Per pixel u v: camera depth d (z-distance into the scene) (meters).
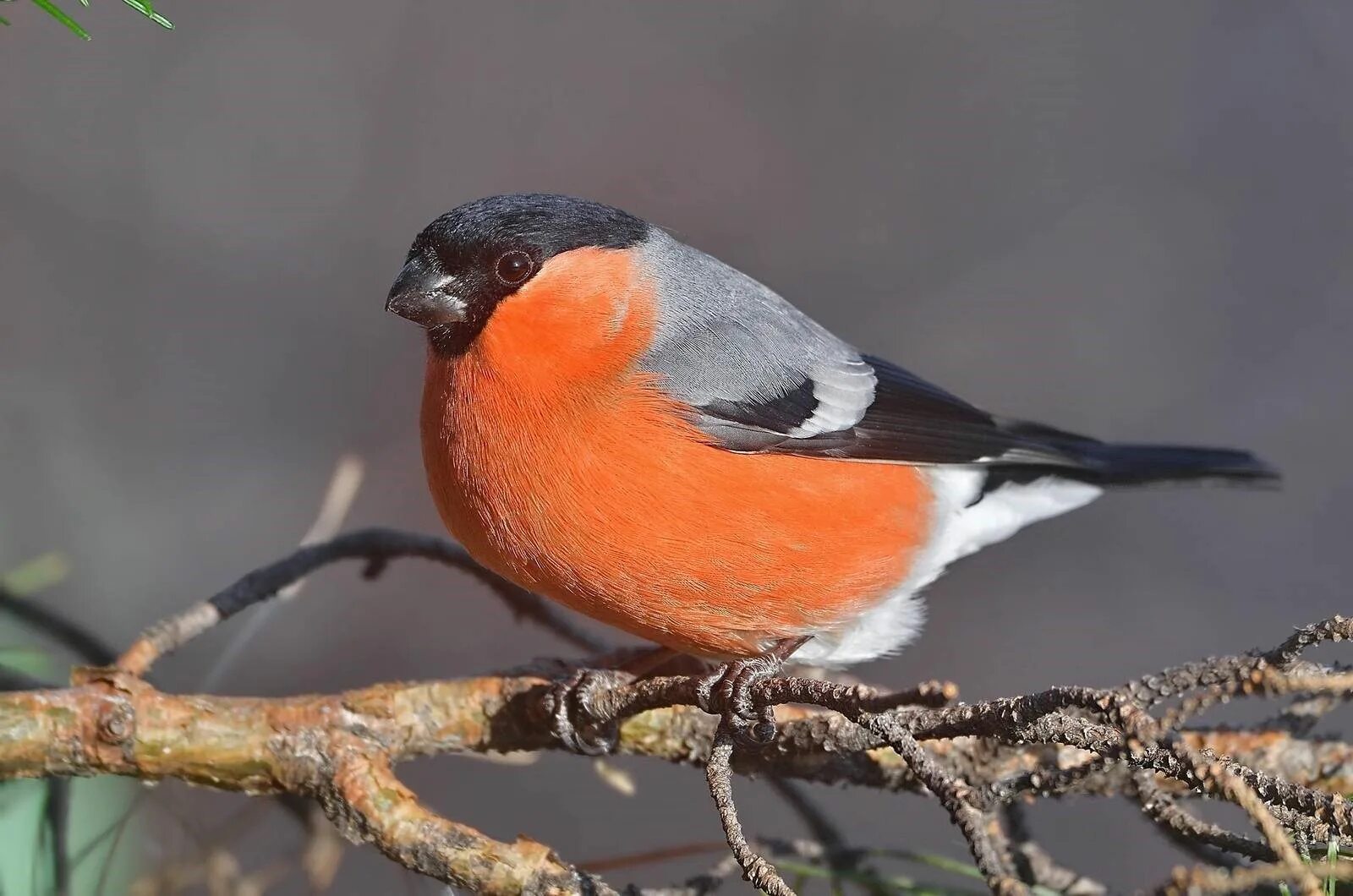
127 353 13.28
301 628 12.14
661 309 6.73
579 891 4.66
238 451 13.00
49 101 14.16
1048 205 15.16
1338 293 14.63
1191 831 4.30
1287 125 15.19
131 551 12.17
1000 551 13.30
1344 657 8.31
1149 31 15.49
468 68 15.19
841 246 14.98
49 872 5.18
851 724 5.21
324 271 14.19
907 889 5.17
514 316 6.38
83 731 4.91
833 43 15.48
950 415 7.63
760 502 6.49
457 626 12.30
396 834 4.87
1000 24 15.54
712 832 11.64
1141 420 14.20
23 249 13.63
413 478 13.00
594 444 6.27
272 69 14.77
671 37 15.57
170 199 14.16
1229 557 13.34
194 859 5.72
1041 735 4.13
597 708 5.27
